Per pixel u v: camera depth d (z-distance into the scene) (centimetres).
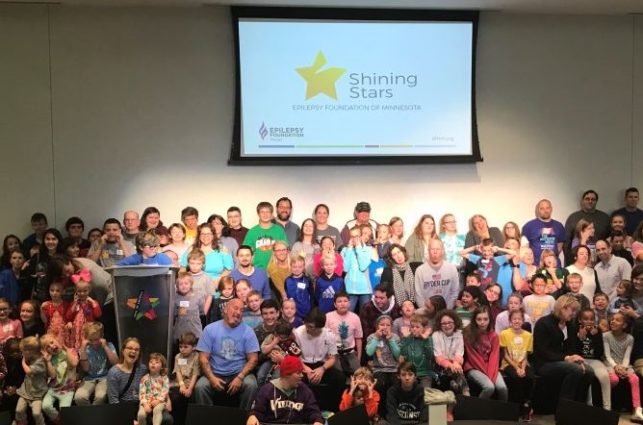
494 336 486
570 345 505
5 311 478
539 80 667
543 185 670
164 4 612
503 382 475
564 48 669
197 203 627
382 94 638
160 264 443
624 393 509
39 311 491
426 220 612
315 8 627
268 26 622
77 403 437
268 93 625
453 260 612
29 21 604
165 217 624
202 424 344
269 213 592
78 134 612
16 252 552
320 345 477
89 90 612
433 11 639
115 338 502
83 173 614
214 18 625
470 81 648
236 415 342
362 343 506
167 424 424
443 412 287
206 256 550
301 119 630
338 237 605
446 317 479
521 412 487
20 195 607
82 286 475
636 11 661
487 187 662
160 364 422
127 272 423
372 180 646
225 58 627
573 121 673
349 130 636
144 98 619
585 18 671
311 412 393
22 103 605
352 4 623
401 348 480
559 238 640
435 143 646
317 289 532
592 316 506
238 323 466
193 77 624
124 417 353
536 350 500
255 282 533
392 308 512
